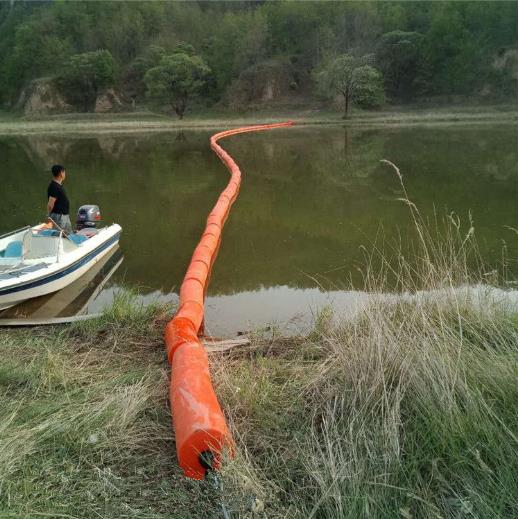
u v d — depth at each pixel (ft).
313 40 228.43
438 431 10.62
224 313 21.31
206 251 26.86
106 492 10.18
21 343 17.62
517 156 71.00
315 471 9.96
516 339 14.40
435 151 78.18
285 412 12.74
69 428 11.89
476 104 188.44
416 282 24.02
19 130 156.04
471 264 26.48
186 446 10.44
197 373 12.75
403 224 35.60
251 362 15.66
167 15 264.93
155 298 23.66
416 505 9.23
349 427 11.19
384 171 59.98
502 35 201.36
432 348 13.05
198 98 231.09
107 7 267.39
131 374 14.88
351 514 8.85
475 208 39.88
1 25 348.79
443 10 208.23
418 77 202.28
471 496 9.12
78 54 246.68
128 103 238.27
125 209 43.37
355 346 14.15
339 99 196.85
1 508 9.59
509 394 11.62
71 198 48.21
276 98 220.84
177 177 60.39
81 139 121.39
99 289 25.21
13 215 41.91
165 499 10.05
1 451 10.99
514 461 9.70
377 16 217.36
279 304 22.26
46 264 23.76
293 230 34.86
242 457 10.57
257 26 234.17
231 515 9.45
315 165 66.69
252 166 67.26
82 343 17.57
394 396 11.87
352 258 28.43
